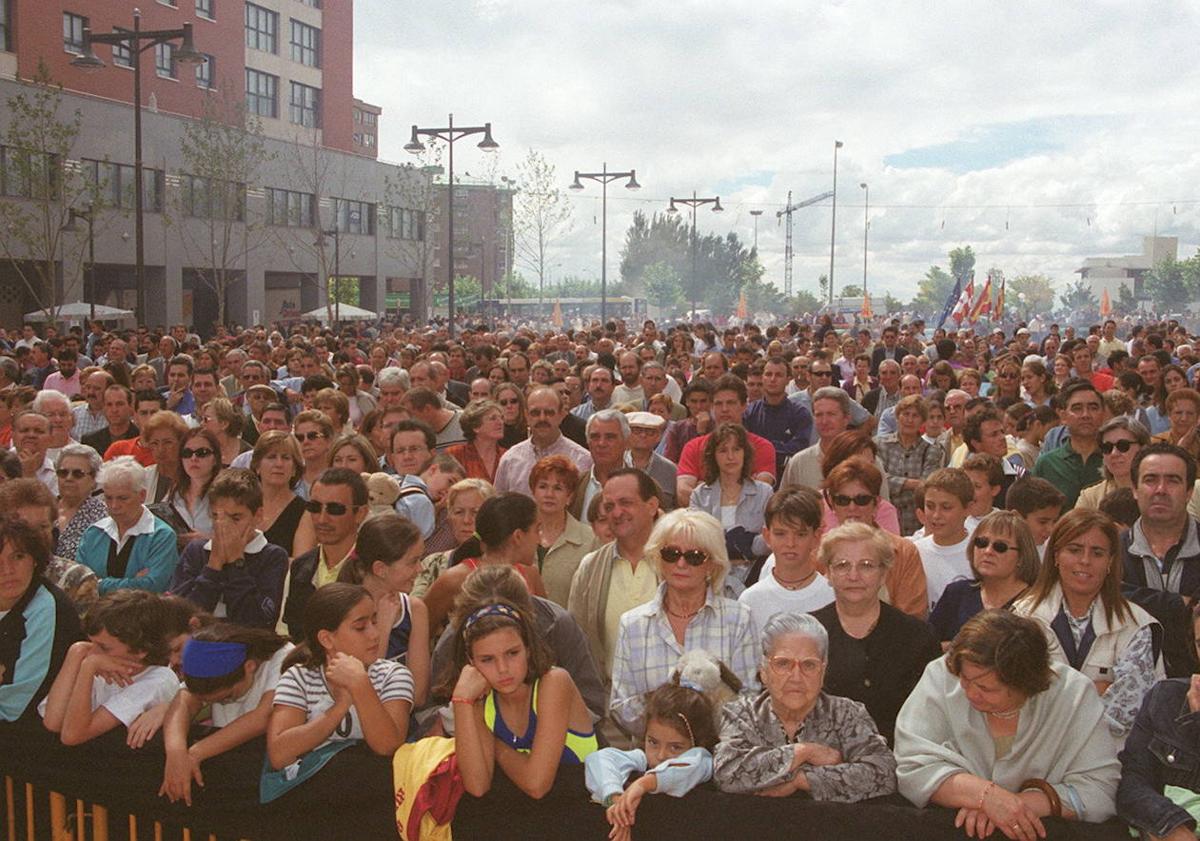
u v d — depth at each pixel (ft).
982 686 11.70
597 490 24.11
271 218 180.55
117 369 40.47
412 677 15.17
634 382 43.16
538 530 19.29
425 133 106.01
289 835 14.07
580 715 13.48
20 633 15.78
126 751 14.79
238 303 175.22
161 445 25.32
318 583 18.94
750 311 501.97
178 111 171.22
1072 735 12.07
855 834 11.98
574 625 15.39
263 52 194.59
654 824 12.49
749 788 12.39
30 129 126.93
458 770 13.12
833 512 22.29
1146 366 43.06
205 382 37.70
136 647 14.74
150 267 156.35
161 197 155.53
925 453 28.89
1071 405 27.04
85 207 132.16
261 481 22.36
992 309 120.88
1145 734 12.18
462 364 52.39
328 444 26.63
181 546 22.75
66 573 19.57
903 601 18.35
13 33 140.56
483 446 29.48
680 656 15.83
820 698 12.96
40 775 15.39
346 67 220.02
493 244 358.23
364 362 69.15
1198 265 481.05
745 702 13.21
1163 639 15.16
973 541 16.88
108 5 155.43
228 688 14.21
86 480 23.90
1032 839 11.53
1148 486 17.61
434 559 19.60
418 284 229.25
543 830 12.98
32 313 128.06
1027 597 15.81
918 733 12.55
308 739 13.65
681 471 27.53
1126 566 18.08
